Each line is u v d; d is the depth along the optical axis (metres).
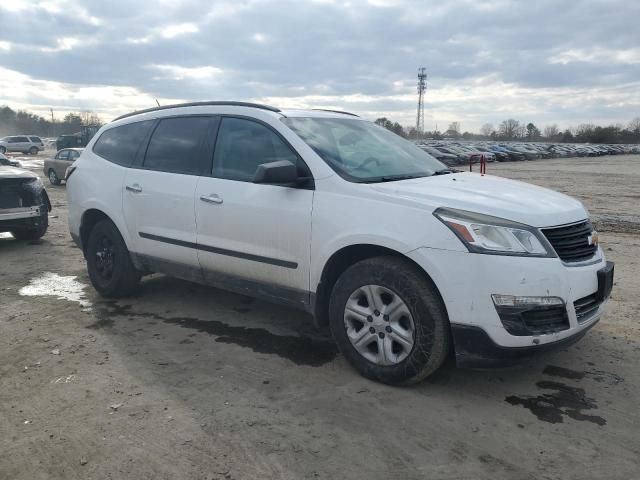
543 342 3.19
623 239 8.90
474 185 3.92
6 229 8.03
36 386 3.66
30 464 2.81
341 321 3.76
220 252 4.38
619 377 3.73
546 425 3.14
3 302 5.53
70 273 6.75
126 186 5.11
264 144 4.23
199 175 4.57
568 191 18.56
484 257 3.14
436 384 3.64
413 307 3.39
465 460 2.81
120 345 4.36
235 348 4.29
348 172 3.85
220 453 2.89
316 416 3.25
